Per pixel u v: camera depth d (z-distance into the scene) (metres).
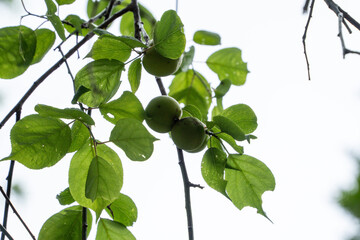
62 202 0.92
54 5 0.91
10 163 0.91
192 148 0.91
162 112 0.91
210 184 0.91
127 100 0.88
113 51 0.90
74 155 0.88
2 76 0.91
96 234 0.91
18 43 0.92
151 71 0.92
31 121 0.86
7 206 0.90
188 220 0.91
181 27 0.89
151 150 0.85
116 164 0.88
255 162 0.92
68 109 0.85
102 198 0.88
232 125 0.89
